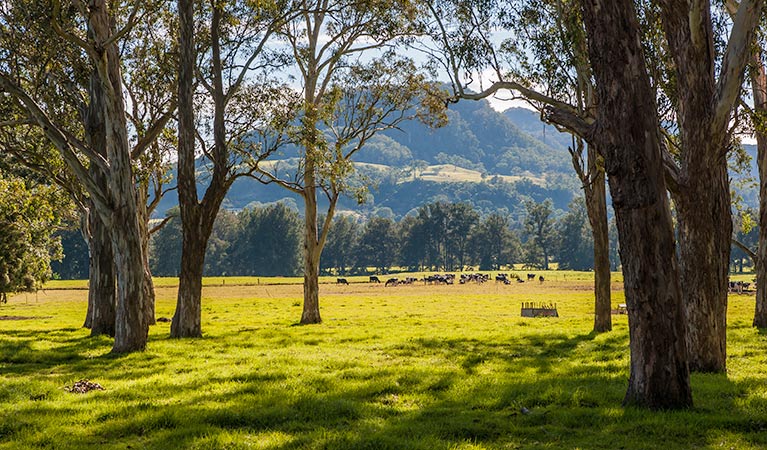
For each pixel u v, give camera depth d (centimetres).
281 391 1388
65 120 2858
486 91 2002
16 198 3456
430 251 18200
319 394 1359
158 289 8350
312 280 3603
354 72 3491
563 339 2511
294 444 991
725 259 1616
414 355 2048
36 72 2473
